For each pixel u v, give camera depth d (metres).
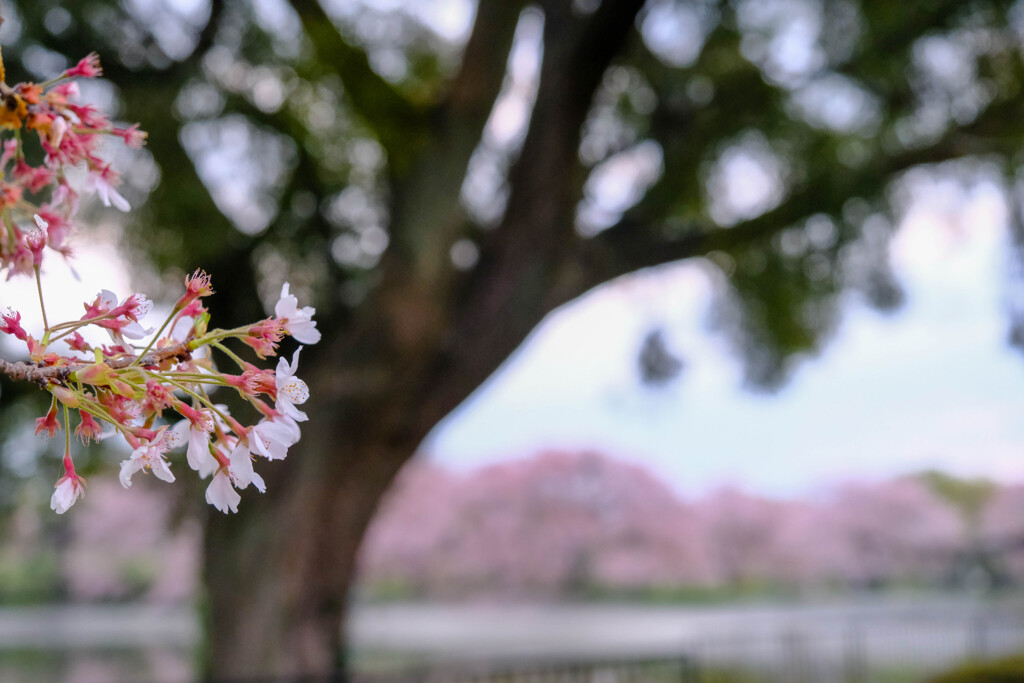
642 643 15.84
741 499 28.31
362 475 6.10
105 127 0.82
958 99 6.60
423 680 6.12
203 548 6.14
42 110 0.79
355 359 5.94
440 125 6.27
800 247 7.66
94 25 5.09
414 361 5.96
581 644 16.00
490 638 18.69
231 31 5.79
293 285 6.75
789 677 9.49
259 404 0.75
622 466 27.39
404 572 27.25
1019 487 28.16
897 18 6.41
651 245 6.70
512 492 27.11
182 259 6.09
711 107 7.05
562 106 6.14
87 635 20.80
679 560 26.66
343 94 6.55
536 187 6.23
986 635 10.48
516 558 26.69
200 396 0.75
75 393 0.73
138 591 25.70
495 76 6.20
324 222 7.00
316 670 5.88
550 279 6.29
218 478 0.74
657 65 7.14
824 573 27.44
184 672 13.37
